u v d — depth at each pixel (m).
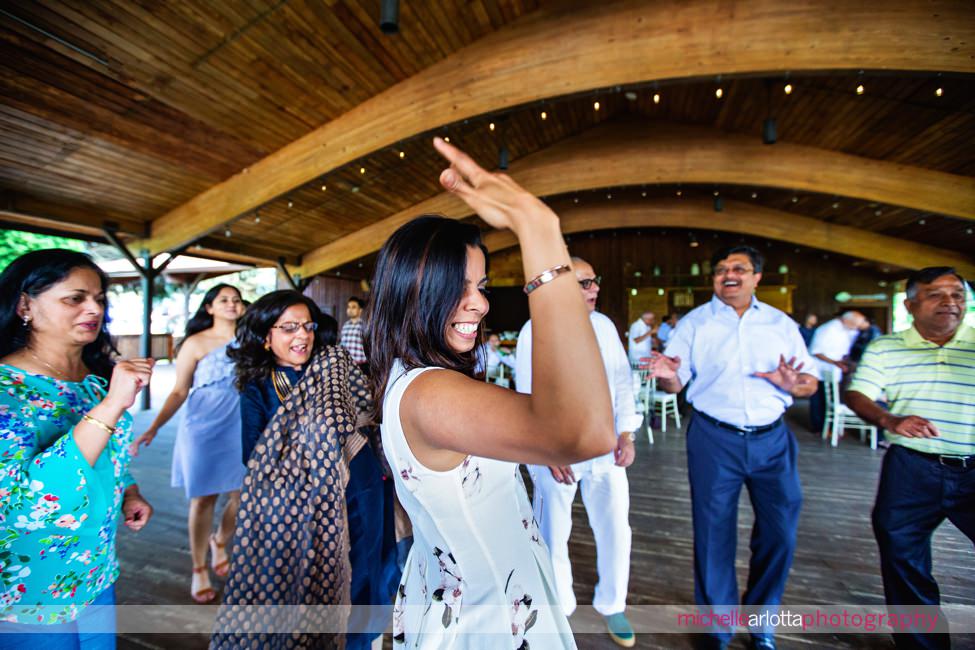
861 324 4.97
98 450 0.94
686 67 4.11
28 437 0.92
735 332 1.82
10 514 0.89
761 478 1.78
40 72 3.73
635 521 2.98
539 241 0.42
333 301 12.03
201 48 3.87
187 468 2.09
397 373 0.65
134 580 2.27
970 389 1.60
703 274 11.50
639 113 7.34
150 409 7.13
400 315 0.65
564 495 1.89
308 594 1.12
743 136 6.79
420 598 0.74
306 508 1.15
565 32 4.46
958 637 1.87
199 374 2.12
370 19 4.02
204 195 6.34
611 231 12.19
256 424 1.53
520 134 7.05
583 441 0.39
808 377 1.67
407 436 0.59
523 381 1.91
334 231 9.30
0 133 4.32
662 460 4.36
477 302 0.66
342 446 1.20
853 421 5.07
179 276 13.02
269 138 5.43
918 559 1.71
